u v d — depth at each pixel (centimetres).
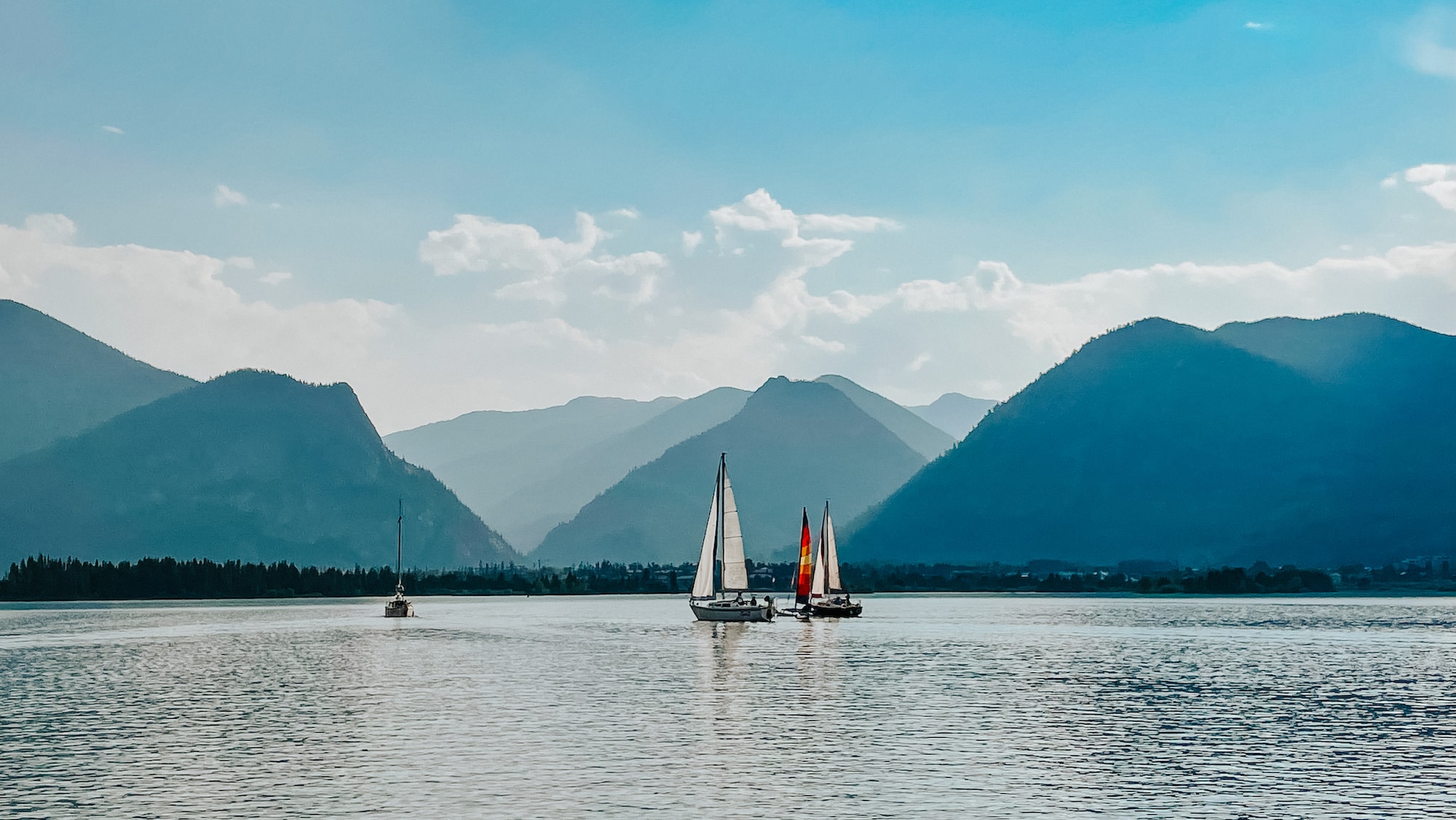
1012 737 7806
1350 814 5781
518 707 9150
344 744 7481
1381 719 8738
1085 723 8419
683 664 12744
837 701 9519
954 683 10869
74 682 11050
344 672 11981
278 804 5888
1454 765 6919
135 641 17088
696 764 6838
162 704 9388
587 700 9600
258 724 8319
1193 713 8969
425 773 6588
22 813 5722
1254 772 6725
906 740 7656
